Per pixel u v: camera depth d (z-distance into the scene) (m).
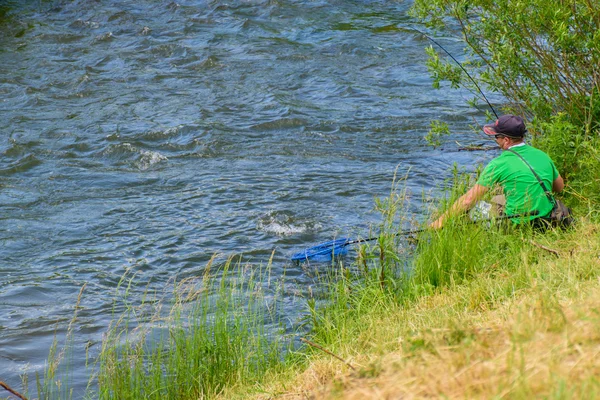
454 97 42.50
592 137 22.84
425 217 22.34
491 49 24.94
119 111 40.16
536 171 20.64
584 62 24.05
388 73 47.59
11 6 61.91
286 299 20.77
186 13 61.00
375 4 64.31
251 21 58.50
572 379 9.54
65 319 20.30
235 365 16.88
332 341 16.73
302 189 29.59
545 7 22.91
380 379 11.34
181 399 16.20
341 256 23.14
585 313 11.66
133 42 54.00
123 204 28.52
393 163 32.78
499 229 20.08
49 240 25.42
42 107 40.88
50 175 31.59
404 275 19.48
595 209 21.50
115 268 23.33
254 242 24.95
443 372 10.66
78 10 61.06
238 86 44.75
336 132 37.19
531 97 24.58
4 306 20.95
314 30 57.12
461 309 16.23
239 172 31.77
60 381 17.33
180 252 24.33
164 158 33.50
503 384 9.75
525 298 14.54
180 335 17.22
